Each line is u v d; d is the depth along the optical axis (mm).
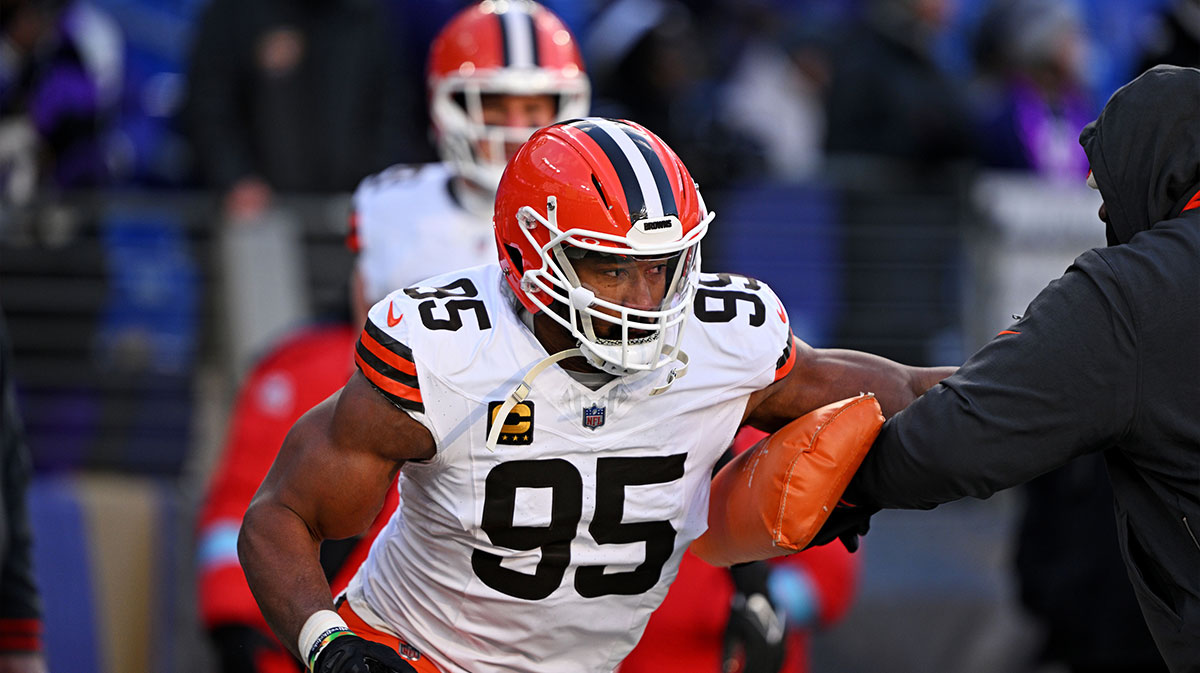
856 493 8555
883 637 17109
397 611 8555
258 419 13453
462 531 7973
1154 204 7898
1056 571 13422
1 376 10305
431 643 8430
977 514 18016
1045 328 7711
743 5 22531
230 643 12555
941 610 17219
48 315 17422
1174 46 17453
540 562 8047
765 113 21578
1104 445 7828
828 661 16984
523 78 11672
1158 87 7949
